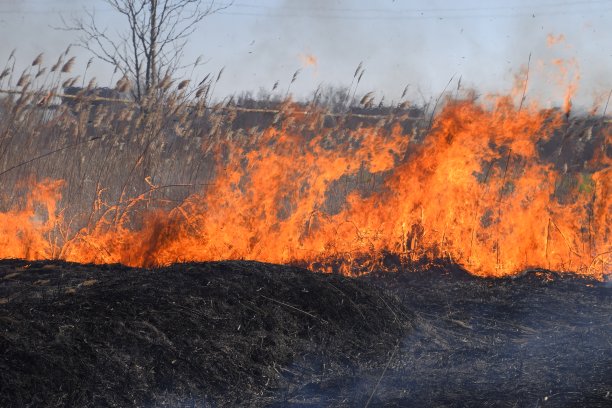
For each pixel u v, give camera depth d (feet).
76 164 108.37
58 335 51.85
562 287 93.45
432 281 94.53
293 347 62.90
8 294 59.26
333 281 72.69
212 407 52.47
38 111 111.75
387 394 56.18
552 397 54.70
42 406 46.42
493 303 85.46
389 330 70.59
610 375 59.93
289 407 53.57
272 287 68.44
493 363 64.69
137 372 52.29
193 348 56.70
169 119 119.65
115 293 59.67
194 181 115.03
